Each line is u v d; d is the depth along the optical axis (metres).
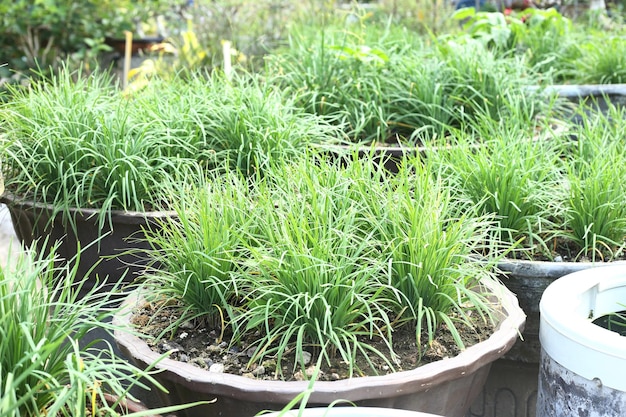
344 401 1.51
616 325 1.96
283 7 5.24
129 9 6.72
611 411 1.55
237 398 1.57
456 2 7.48
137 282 2.40
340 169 2.20
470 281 2.00
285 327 1.81
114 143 2.45
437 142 2.99
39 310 1.49
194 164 2.50
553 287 1.82
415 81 3.28
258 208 2.01
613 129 3.03
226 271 1.90
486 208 2.41
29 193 2.56
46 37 6.61
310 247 1.86
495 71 3.39
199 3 5.06
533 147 2.64
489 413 2.40
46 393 1.46
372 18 5.58
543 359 1.75
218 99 2.84
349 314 1.78
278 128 2.68
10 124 2.64
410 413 1.37
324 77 3.35
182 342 1.88
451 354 1.78
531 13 5.22
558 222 2.49
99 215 2.32
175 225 2.06
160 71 4.48
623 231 2.38
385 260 1.82
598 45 4.62
